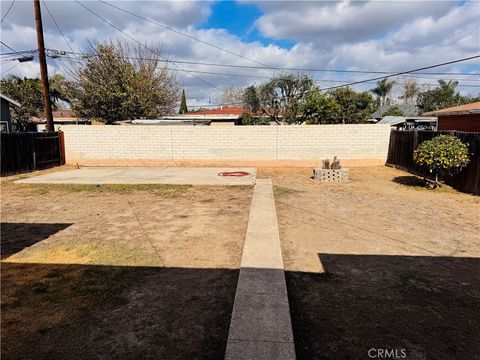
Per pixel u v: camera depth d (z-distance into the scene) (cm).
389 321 289
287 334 259
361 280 367
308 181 1057
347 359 239
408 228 561
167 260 420
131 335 267
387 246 475
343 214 650
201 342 257
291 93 2767
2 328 276
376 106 3638
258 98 2839
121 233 528
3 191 876
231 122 2886
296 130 1419
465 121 1429
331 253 447
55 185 956
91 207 704
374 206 717
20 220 605
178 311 302
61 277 372
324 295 333
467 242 494
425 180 1007
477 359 241
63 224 580
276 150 1436
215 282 360
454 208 700
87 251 451
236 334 258
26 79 2816
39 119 2912
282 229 553
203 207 702
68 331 272
